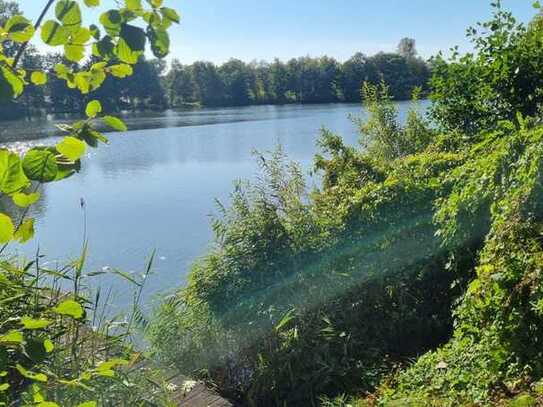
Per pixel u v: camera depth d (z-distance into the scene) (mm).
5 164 1333
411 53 83562
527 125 6184
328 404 4430
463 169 5410
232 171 22000
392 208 5664
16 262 3854
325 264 5430
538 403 3328
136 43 1601
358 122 10727
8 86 1488
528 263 3742
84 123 1747
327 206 6086
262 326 5074
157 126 49875
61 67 1716
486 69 8180
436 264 5551
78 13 1521
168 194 17828
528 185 4039
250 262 5441
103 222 14133
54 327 2783
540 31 8086
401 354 5094
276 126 44969
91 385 2629
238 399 4809
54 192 18156
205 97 99875
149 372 3396
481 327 4125
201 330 5188
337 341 5055
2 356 1543
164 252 11539
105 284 8906
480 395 3736
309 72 98125
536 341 3688
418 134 9789
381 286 5465
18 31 1492
